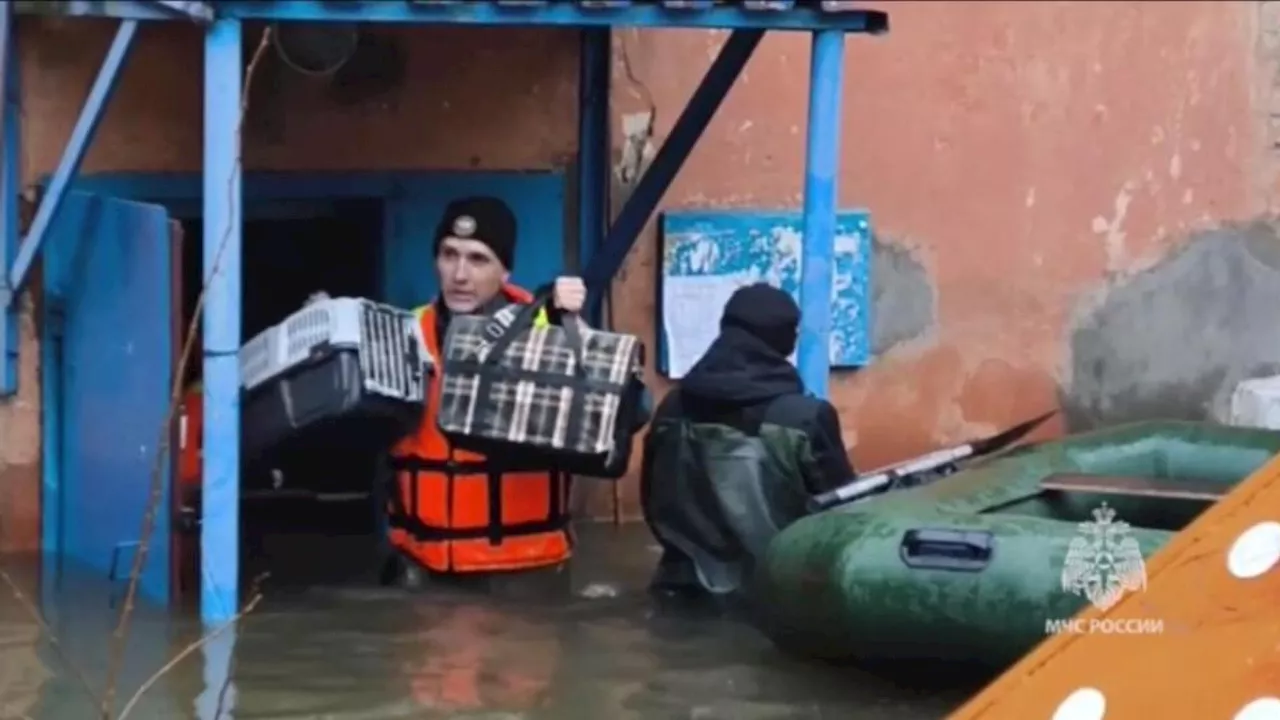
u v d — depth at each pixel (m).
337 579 7.34
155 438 6.77
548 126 8.33
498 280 7.23
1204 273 9.30
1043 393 9.16
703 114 7.79
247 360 7.04
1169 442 7.09
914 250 8.93
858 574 6.12
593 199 8.40
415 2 6.52
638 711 6.02
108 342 7.14
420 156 8.16
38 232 7.15
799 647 6.43
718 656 6.57
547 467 7.23
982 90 8.96
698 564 7.10
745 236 8.55
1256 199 9.31
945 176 8.95
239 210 6.52
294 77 7.95
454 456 7.11
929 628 6.06
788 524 6.98
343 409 6.77
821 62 7.17
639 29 8.41
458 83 8.19
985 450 7.49
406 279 8.20
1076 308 9.17
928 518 6.26
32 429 7.64
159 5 6.51
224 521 6.62
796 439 6.96
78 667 6.27
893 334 8.94
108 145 7.73
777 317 7.07
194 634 6.62
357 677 6.24
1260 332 9.35
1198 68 9.20
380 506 7.66
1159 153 9.20
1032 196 9.07
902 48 8.84
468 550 7.17
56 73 7.60
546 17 6.69
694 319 8.53
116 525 7.18
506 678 6.29
